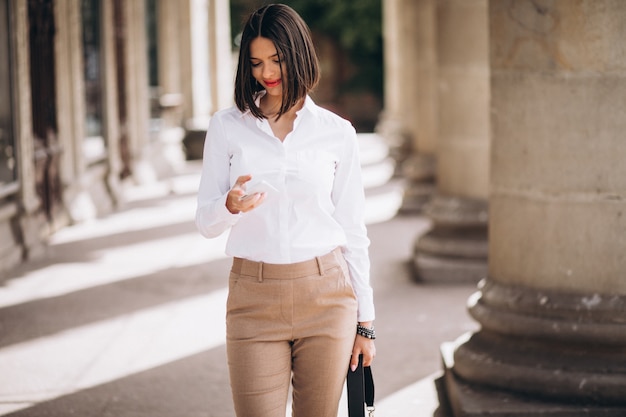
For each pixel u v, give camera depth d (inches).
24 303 346.0
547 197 213.0
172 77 823.1
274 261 143.1
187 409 235.6
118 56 660.1
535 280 217.0
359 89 1478.8
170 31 813.9
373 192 716.0
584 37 205.3
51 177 482.3
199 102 883.4
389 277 401.1
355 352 150.2
